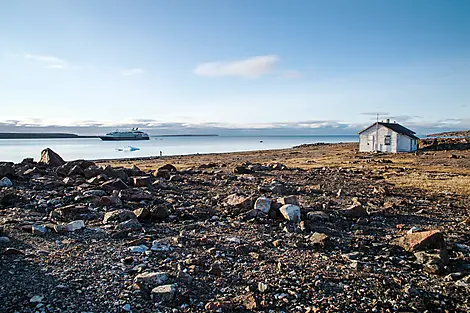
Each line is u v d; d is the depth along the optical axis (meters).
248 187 21.67
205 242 9.79
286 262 8.57
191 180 23.86
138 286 6.74
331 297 6.76
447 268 8.32
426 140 77.00
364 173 32.56
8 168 17.95
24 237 9.48
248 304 6.33
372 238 10.97
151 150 117.44
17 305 5.86
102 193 15.80
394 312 6.27
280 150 94.31
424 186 23.88
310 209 14.59
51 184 17.39
